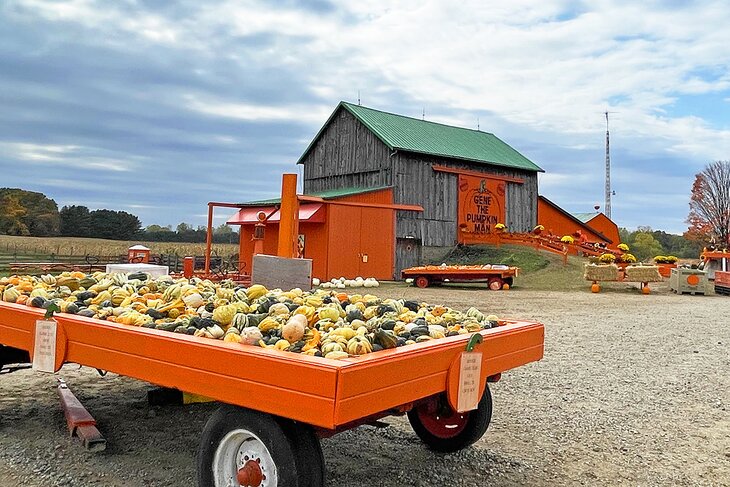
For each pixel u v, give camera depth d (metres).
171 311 3.93
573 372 7.50
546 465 4.30
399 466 4.21
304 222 24.73
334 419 2.50
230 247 48.69
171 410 5.46
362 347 2.97
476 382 3.42
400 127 30.77
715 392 6.56
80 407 4.91
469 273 22.25
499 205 32.72
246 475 2.94
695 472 4.23
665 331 11.46
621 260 26.88
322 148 31.52
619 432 5.10
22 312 4.02
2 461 4.16
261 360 2.78
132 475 3.97
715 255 27.02
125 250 42.22
